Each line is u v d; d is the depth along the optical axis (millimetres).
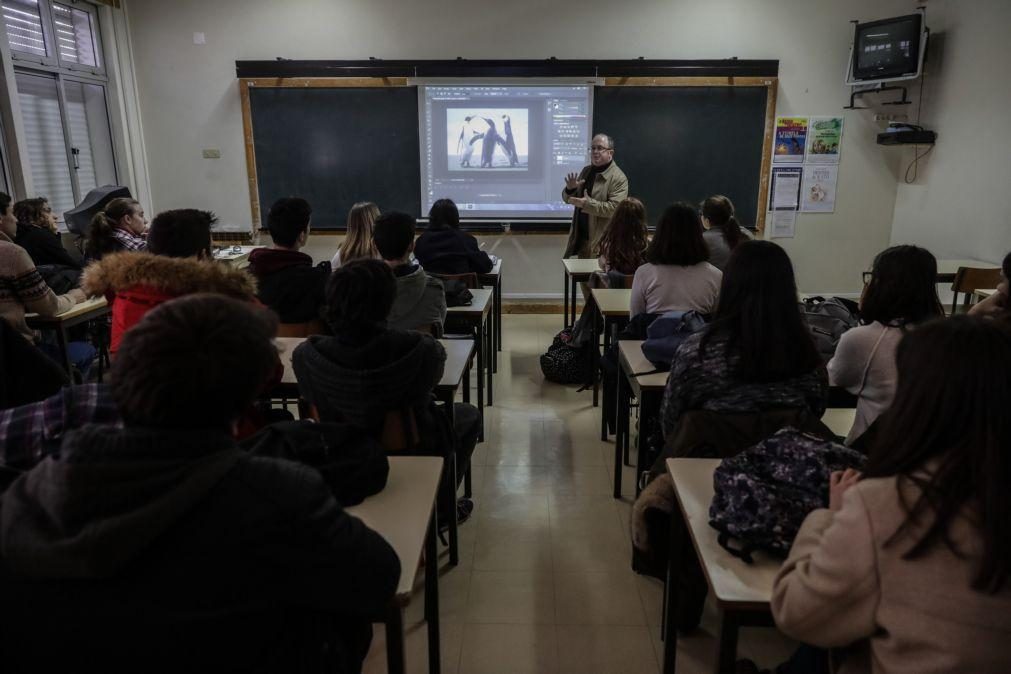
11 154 4305
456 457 2180
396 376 1588
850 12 5398
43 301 2928
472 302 3258
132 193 5512
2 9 4184
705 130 5578
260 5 5371
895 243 5832
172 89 5492
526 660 1828
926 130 5367
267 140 5586
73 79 4863
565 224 5766
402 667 1197
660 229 2645
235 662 766
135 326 770
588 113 5562
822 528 953
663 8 5383
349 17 5395
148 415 731
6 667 751
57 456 772
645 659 1833
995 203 4727
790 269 1563
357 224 3168
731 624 1121
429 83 5484
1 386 1674
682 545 1590
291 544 772
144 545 697
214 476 742
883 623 797
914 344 833
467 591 2121
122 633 726
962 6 5004
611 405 3256
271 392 2035
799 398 1595
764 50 5457
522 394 3906
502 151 5656
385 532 1258
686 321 2273
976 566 748
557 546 2375
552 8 5391
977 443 758
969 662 750
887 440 833
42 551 675
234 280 1541
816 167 5680
